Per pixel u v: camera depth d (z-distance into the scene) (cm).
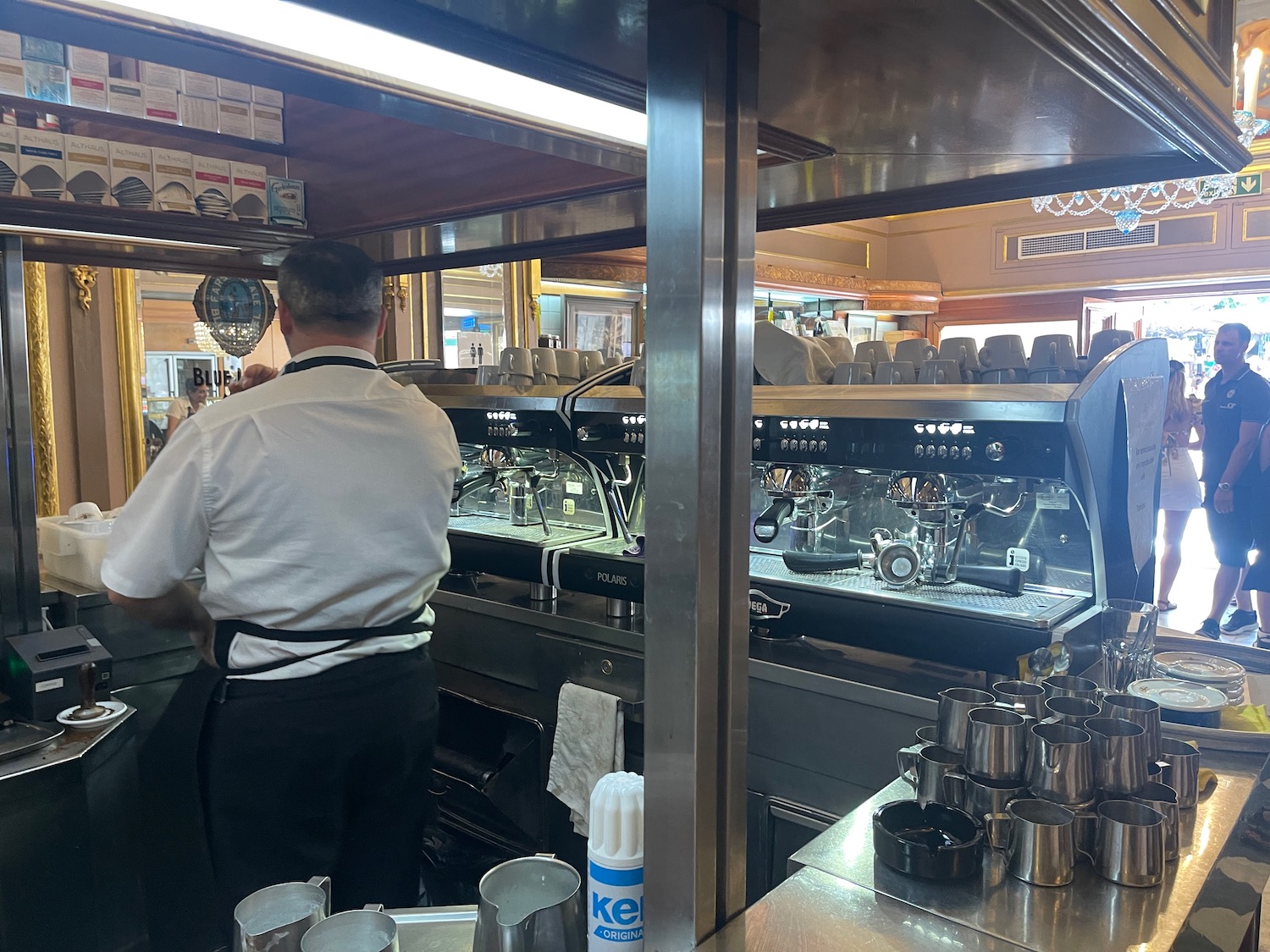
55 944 182
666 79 78
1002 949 85
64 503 374
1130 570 196
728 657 83
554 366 275
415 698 171
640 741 219
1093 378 172
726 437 81
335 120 193
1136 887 95
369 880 170
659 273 80
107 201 183
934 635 182
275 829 160
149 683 227
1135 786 104
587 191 176
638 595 221
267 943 82
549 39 91
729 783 85
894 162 144
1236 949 116
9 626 204
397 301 484
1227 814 114
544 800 240
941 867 95
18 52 165
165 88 184
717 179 78
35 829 178
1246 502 440
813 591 200
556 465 276
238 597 157
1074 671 172
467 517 299
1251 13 586
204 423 153
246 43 98
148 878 226
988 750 105
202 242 215
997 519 202
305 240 218
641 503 251
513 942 81
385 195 203
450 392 276
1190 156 129
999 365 212
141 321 387
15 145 172
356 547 159
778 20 81
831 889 95
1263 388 435
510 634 247
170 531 154
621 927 88
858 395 198
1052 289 810
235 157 203
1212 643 191
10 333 198
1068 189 154
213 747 160
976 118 117
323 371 163
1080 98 106
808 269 812
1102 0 82
